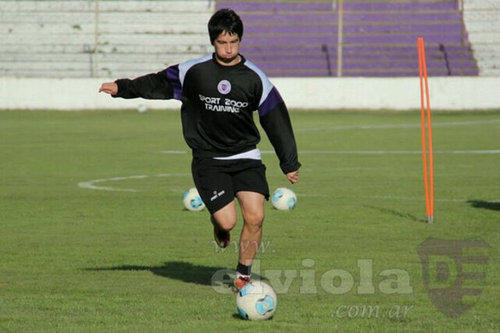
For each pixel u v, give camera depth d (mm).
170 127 126250
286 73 170375
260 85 26609
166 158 85438
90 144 100625
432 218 44438
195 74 26812
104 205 52625
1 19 179375
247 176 27359
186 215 48281
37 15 180250
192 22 179500
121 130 120938
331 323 24156
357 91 155500
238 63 26719
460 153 88938
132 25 178875
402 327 23703
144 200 55094
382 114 149250
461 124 128500
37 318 24797
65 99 159125
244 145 27359
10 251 36969
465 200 54156
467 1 177250
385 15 178500
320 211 49406
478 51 171625
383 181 65625
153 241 39750
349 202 53531
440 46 172375
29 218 47250
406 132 115938
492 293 28188
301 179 67312
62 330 23359
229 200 27266
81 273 32156
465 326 23828
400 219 46031
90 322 24359
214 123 26984
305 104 156125
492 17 175125
